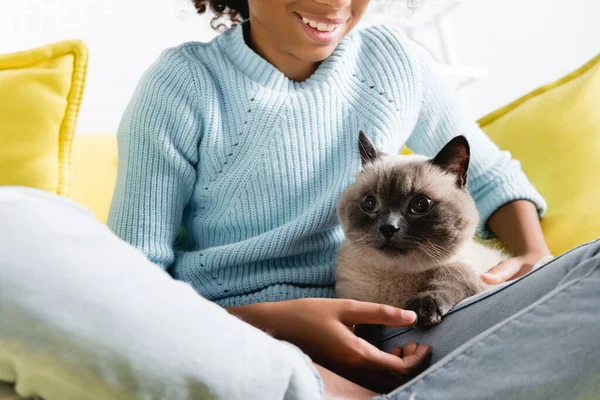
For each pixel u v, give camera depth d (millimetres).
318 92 1079
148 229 1028
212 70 1106
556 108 1423
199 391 534
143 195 1039
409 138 1276
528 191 1200
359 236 949
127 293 536
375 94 1124
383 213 941
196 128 1061
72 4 1669
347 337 825
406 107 1150
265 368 574
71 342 495
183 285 618
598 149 1317
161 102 1053
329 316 848
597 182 1270
